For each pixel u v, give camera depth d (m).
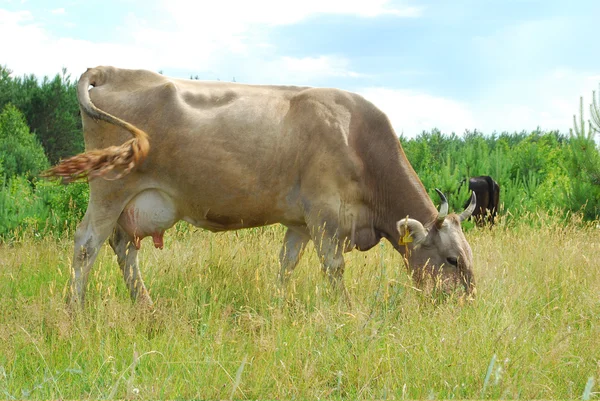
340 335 4.29
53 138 27.25
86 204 9.12
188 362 3.81
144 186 5.39
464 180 11.44
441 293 5.19
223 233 7.35
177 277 5.83
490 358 3.86
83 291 5.20
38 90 27.20
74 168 4.61
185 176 5.37
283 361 3.88
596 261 6.50
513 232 8.38
